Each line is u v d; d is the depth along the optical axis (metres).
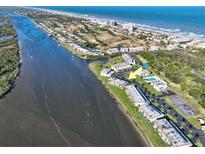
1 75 183.62
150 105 137.62
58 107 139.25
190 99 146.25
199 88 155.62
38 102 144.62
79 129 118.94
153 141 108.56
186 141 106.69
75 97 151.12
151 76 179.00
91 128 119.75
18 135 113.94
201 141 108.62
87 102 144.75
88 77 183.62
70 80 177.75
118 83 164.38
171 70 188.38
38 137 112.62
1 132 115.81
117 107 138.62
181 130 116.12
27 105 141.00
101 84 171.00
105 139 111.44
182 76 176.88
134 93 148.50
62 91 159.25
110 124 122.69
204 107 135.62
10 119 126.75
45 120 126.38
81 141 110.12
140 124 121.19
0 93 151.50
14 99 147.38
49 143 108.31
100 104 142.38
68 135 114.38
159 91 156.50
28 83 170.50
